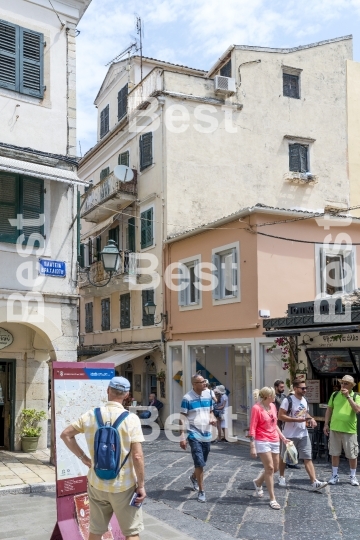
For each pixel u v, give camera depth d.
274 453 8.12
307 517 7.48
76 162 12.31
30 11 12.08
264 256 15.61
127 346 22.08
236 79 21.20
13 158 11.42
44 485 9.35
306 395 12.85
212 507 8.09
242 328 15.85
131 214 22.31
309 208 21.89
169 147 19.83
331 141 22.70
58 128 12.27
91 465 5.05
